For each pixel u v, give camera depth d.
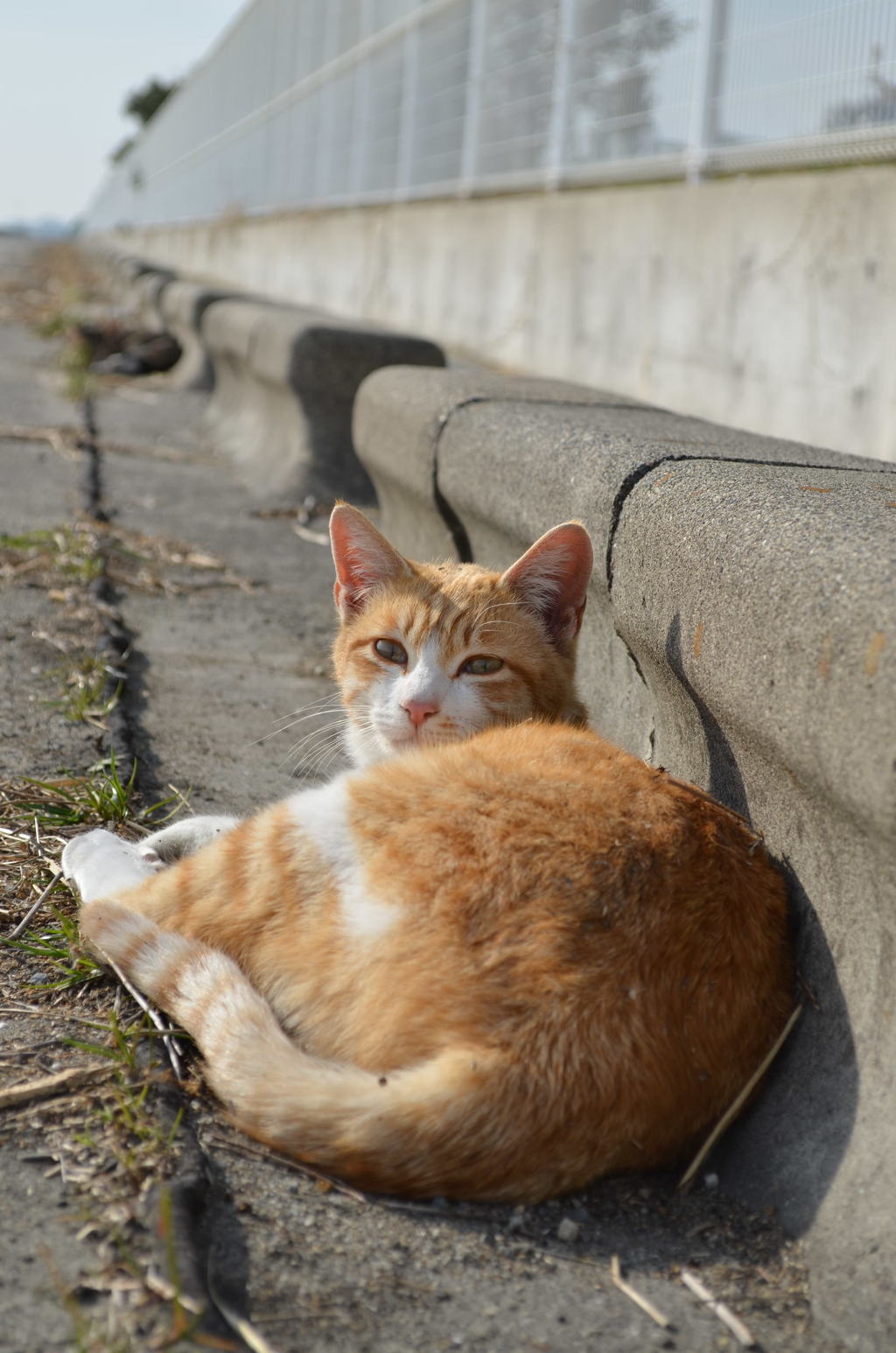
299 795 2.75
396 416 5.62
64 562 6.25
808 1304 1.93
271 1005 2.45
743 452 3.45
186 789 3.93
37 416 11.33
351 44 18.11
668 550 2.82
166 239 37.28
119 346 15.52
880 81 6.35
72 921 2.93
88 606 5.69
